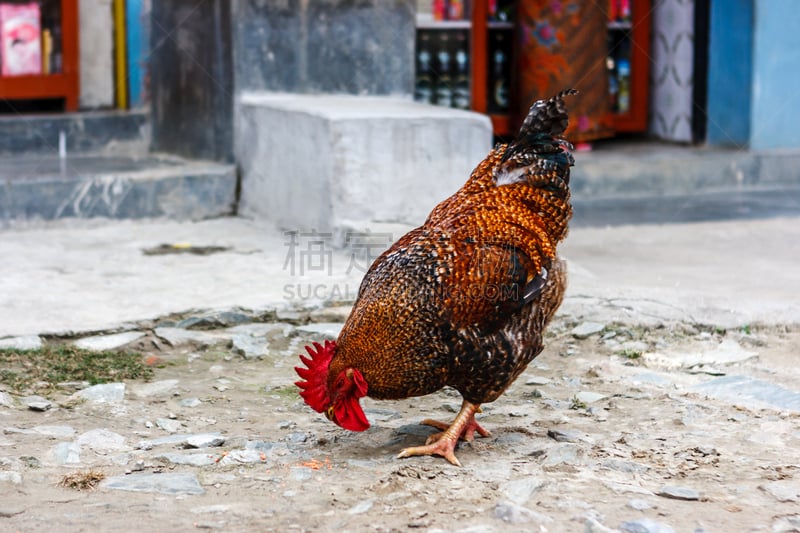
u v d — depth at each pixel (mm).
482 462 4430
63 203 9594
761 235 9773
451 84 12617
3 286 7406
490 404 5312
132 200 9875
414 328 4152
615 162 11859
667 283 7898
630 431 4840
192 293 7320
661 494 4020
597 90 12383
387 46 10609
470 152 9234
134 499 3984
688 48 13008
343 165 8750
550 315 4500
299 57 10305
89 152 11477
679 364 5941
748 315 6750
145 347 6242
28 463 4340
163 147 11625
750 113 12391
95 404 5203
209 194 10250
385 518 3791
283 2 10156
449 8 12492
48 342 6199
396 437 4789
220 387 5551
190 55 10922
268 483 4176
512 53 12633
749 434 4781
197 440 4641
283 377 5754
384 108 9375
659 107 13609
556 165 4602
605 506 3906
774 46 12320
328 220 8891
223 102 10516
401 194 9023
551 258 4449
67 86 11625
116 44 11797
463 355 4227
